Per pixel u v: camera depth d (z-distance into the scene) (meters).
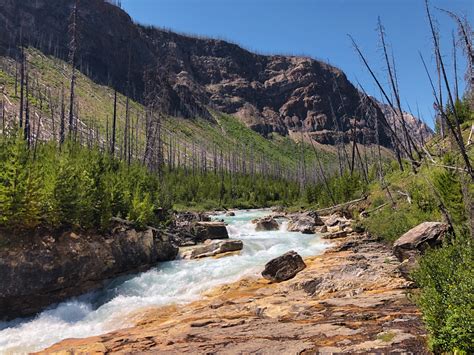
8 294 14.52
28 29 149.38
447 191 16.23
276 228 34.94
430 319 7.06
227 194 72.44
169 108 180.25
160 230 24.47
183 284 17.28
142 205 23.31
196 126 187.25
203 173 89.06
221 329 10.03
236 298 14.08
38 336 12.91
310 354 7.43
